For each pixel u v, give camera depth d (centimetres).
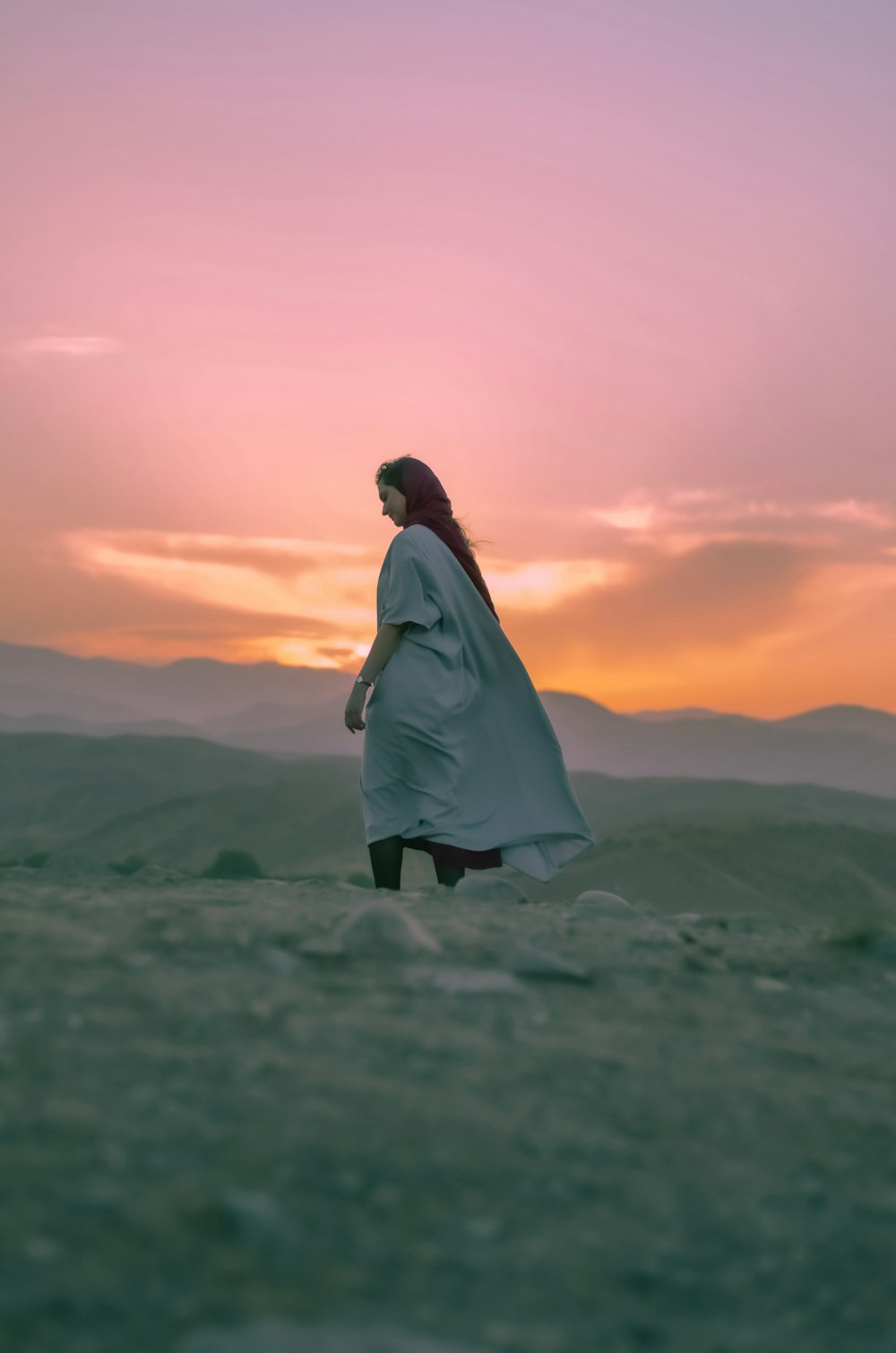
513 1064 272
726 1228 209
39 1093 225
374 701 689
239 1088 238
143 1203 188
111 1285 166
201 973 323
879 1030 335
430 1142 223
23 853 15100
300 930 384
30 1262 168
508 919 462
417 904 496
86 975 308
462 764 689
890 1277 198
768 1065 292
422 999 317
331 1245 186
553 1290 183
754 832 10288
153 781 18975
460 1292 179
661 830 10294
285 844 14150
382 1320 169
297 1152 212
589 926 450
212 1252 178
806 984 384
